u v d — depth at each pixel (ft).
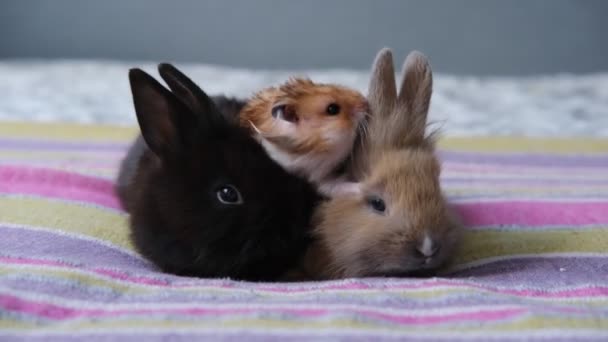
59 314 1.29
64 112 3.12
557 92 3.78
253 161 1.52
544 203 1.83
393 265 1.46
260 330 1.22
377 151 1.51
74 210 1.77
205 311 1.28
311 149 1.50
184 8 4.95
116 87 3.74
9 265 1.43
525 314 1.27
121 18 4.96
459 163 2.36
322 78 3.83
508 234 1.69
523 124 3.07
